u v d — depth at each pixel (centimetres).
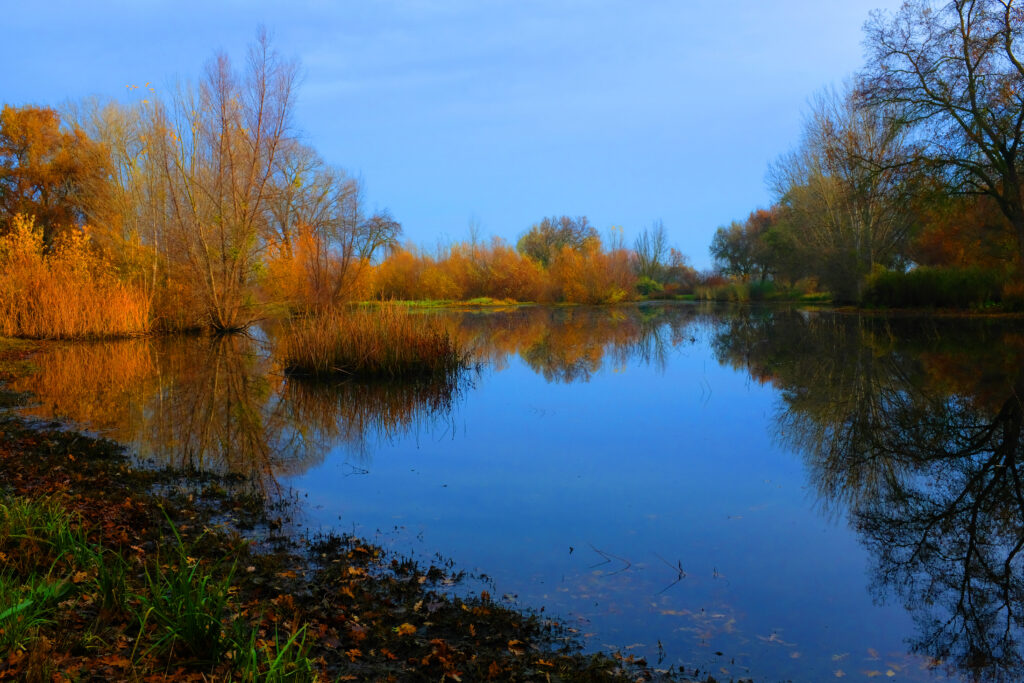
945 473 688
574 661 338
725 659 348
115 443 779
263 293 2538
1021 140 2145
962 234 2675
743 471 704
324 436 862
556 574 451
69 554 386
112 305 1934
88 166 2747
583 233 6431
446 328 1498
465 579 440
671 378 1343
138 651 298
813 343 1845
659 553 490
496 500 609
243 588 400
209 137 2003
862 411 980
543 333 2342
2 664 273
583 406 1074
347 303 2441
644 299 5428
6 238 1977
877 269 2972
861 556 488
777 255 4294
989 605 412
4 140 3378
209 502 575
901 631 381
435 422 956
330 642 335
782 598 421
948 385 1150
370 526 538
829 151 2770
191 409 1008
